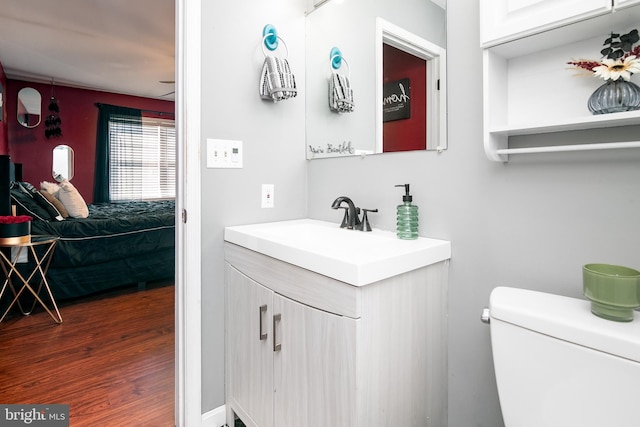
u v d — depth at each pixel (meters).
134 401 1.65
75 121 5.95
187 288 1.42
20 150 5.48
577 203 0.95
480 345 1.15
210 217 1.47
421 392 1.11
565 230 0.97
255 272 1.29
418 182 1.31
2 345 2.17
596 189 0.92
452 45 1.20
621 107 0.81
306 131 1.78
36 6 3.23
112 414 1.56
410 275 1.04
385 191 1.43
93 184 6.15
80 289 2.87
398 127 1.37
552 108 0.98
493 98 1.00
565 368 0.74
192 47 1.37
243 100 1.54
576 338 0.73
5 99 5.22
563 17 0.83
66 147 5.87
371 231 1.41
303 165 1.78
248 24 1.54
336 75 1.62
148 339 2.28
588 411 0.72
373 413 0.94
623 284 0.73
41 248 2.67
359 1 1.52
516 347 0.82
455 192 1.20
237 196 1.55
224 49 1.47
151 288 3.32
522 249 1.05
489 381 1.13
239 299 1.40
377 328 0.94
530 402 0.80
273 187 1.67
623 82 0.83
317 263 0.98
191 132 1.39
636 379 0.66
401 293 1.01
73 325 2.47
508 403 0.83
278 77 1.52
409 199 1.27
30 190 3.34
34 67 4.93
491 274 1.12
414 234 1.27
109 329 2.42
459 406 1.21
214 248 1.49
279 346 1.16
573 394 0.73
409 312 1.04
